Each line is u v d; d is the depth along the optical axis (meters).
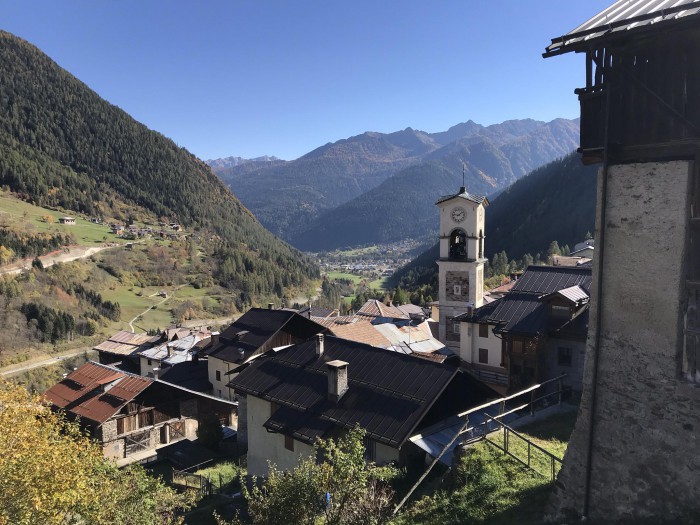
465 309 45.69
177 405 45.22
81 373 47.56
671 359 10.63
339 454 13.62
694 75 10.05
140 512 16.38
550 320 31.36
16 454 15.19
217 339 52.97
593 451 11.90
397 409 22.55
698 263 10.73
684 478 10.52
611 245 11.45
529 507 13.71
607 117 10.95
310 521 12.89
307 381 26.59
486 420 19.34
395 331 49.53
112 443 40.75
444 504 15.46
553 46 11.26
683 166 10.36
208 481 29.92
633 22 10.20
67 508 15.30
